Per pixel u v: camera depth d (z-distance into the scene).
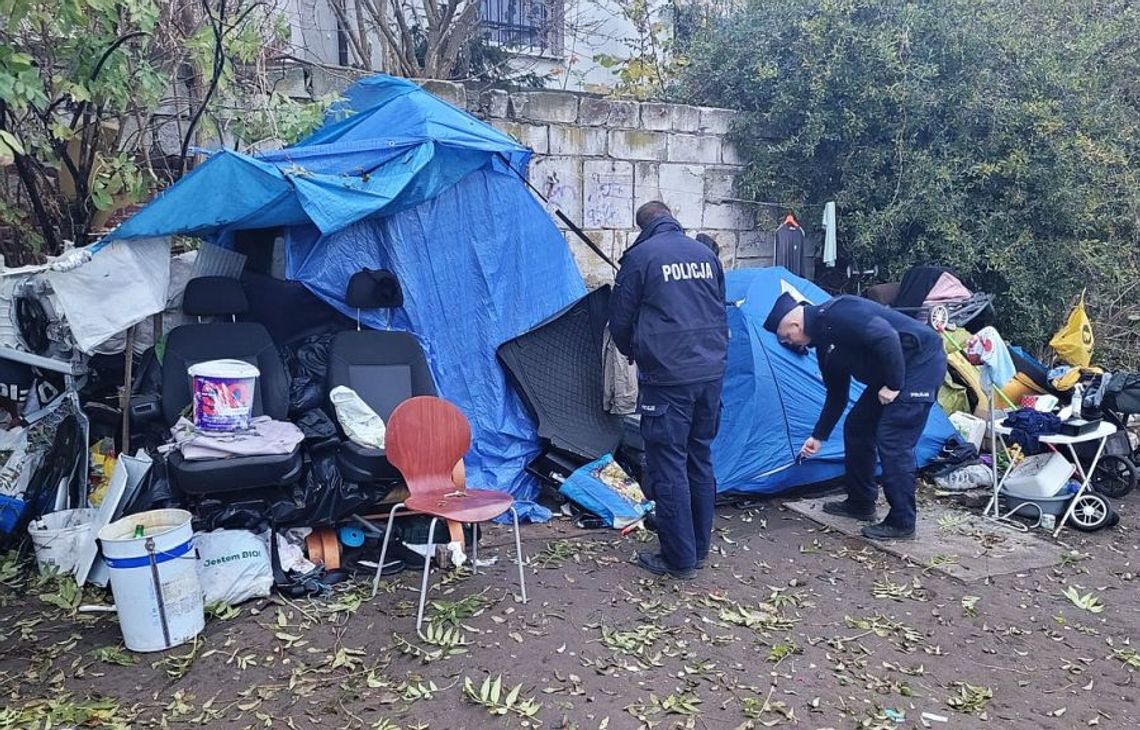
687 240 4.38
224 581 3.91
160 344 4.84
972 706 3.23
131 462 4.20
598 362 5.74
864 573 4.48
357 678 3.35
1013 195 7.89
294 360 4.93
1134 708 3.25
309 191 4.30
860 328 4.57
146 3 4.66
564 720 3.08
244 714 3.11
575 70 10.28
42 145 4.87
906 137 8.08
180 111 5.86
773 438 5.48
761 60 8.41
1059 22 8.85
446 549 4.39
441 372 5.27
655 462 4.28
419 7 9.02
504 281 5.50
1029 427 5.25
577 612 3.93
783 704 3.21
